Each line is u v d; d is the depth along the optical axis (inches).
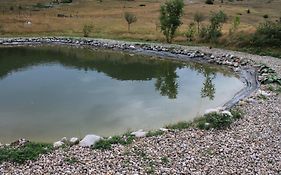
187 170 832.9
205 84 1772.9
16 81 1788.9
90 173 818.2
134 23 3474.4
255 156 906.7
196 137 1021.2
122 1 5083.7
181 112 1343.5
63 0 5068.9
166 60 2321.6
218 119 1112.8
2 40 2822.3
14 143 994.1
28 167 845.8
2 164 856.9
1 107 1401.3
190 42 2721.5
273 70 1893.5
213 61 2208.4
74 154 910.4
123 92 1612.9
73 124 1222.9
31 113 1333.7
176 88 1695.4
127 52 2554.1
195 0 5201.8
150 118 1277.1
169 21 2701.8
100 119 1269.7
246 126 1106.1
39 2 4931.1
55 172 823.7
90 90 1638.8
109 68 2095.2
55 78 1852.9
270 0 5413.4
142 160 878.4
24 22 3491.6
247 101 1365.7
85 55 2458.2
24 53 2490.2
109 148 943.0
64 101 1475.1
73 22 3550.7
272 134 1049.5
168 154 912.3
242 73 1942.7
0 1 4854.8
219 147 956.6
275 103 1339.8
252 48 2404.0
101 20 3659.0
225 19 3154.5
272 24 2513.5
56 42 2859.3
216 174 820.0
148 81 1823.3
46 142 1049.5
